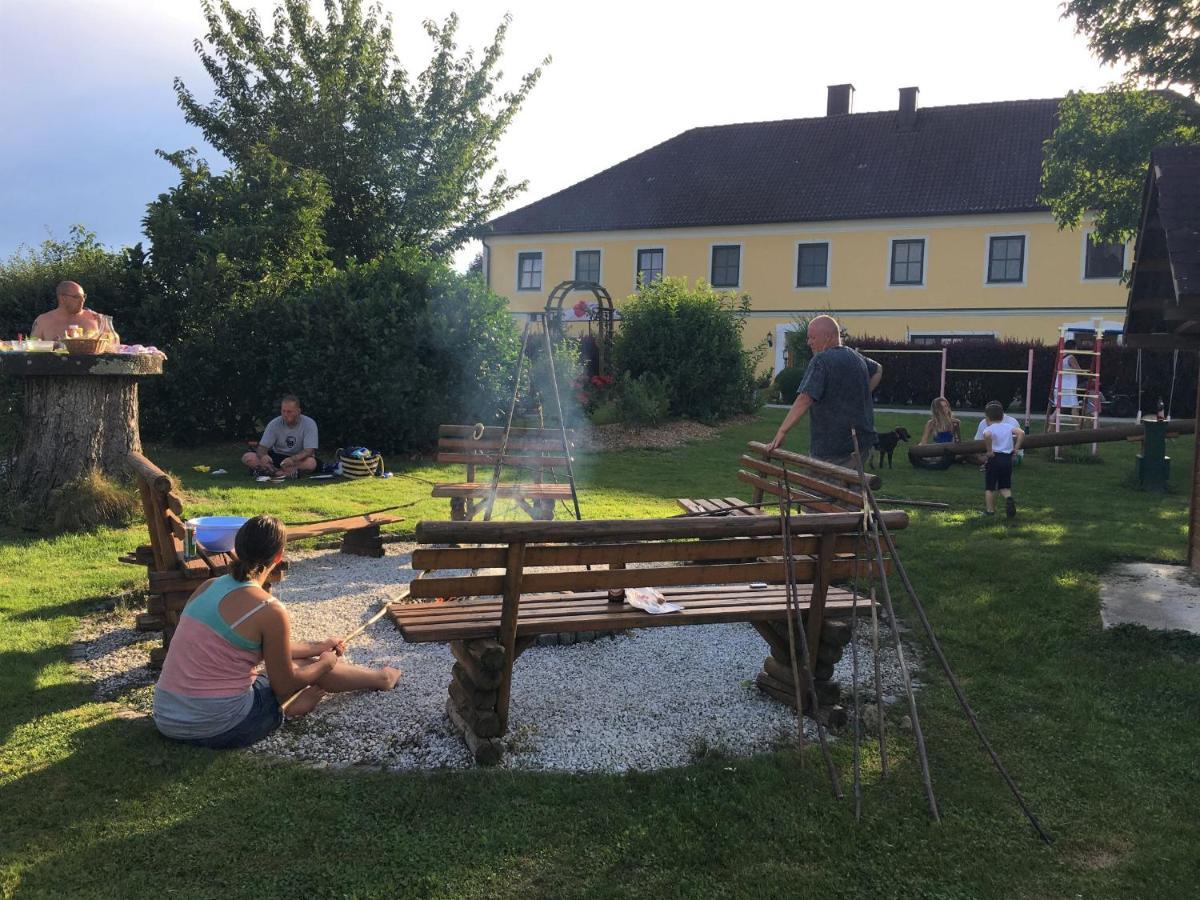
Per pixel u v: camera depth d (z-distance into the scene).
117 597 6.13
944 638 5.52
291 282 14.05
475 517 8.48
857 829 3.36
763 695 4.71
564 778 3.73
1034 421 21.11
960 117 33.72
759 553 4.07
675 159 36.53
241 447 13.58
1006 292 30.00
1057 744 4.10
